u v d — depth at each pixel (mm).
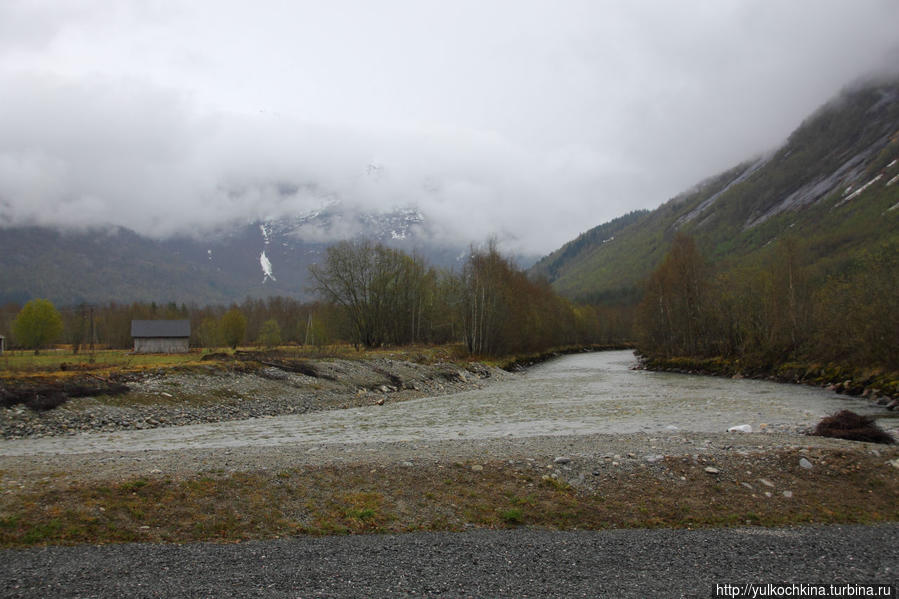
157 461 17484
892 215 148625
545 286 116562
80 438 24328
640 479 16078
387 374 48438
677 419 29031
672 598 9680
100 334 114688
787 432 24062
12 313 110062
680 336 75625
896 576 10695
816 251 146000
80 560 10891
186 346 91375
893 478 16109
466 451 19219
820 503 14836
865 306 43625
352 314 78000
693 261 72250
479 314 78062
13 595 9359
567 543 12336
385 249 84062
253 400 34875
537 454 18500
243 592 9695
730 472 16547
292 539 12367
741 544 12352
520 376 64250
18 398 27234
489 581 10312
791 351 56438
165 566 10750
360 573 10602
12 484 14344
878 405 34406
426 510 14078
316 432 26141
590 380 57531
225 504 13859
